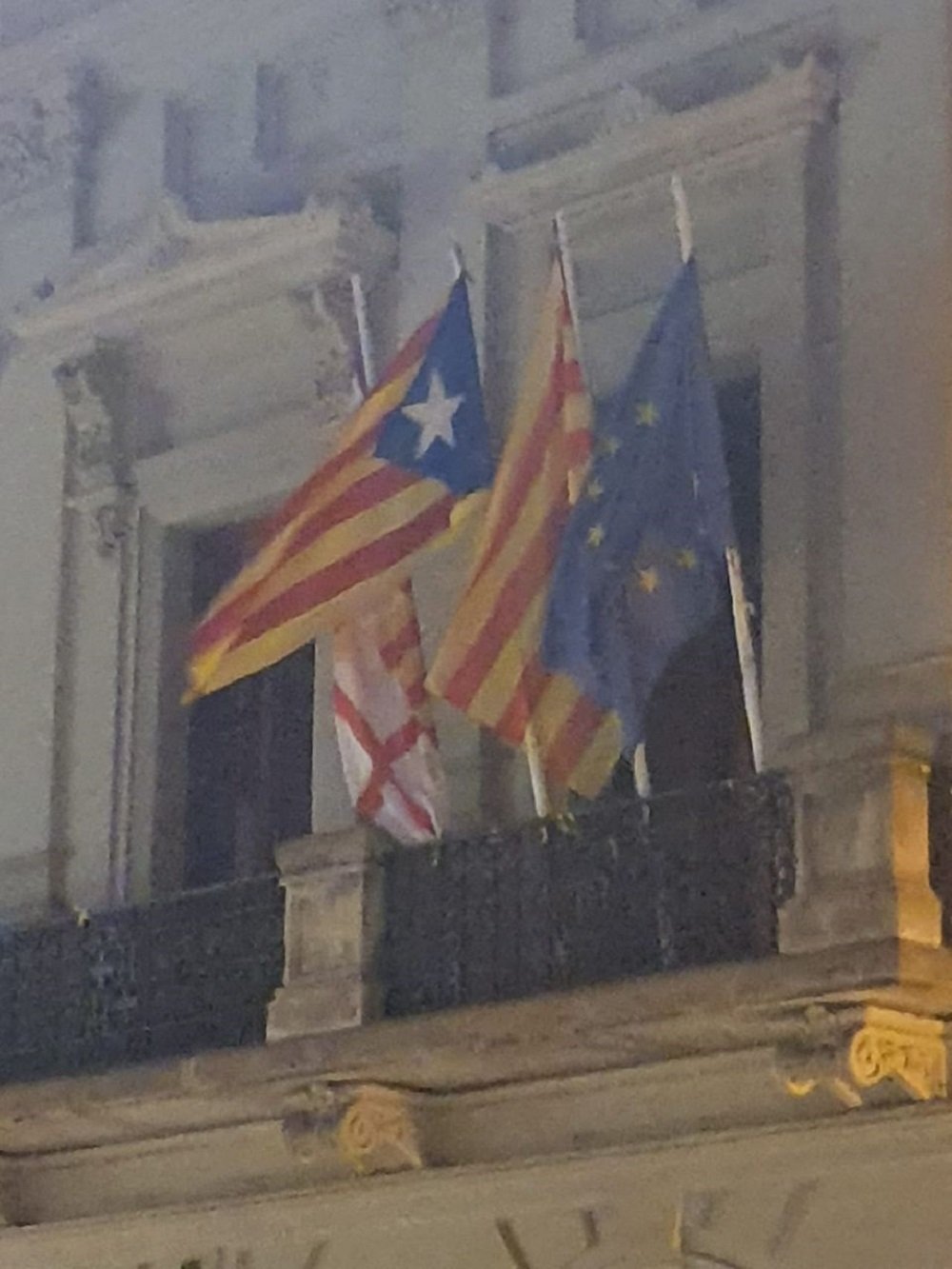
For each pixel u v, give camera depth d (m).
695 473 14.62
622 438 14.68
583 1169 14.51
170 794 18.00
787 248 15.77
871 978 12.62
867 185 15.52
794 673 15.17
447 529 15.11
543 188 16.83
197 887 17.67
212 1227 16.11
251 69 18.73
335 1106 14.60
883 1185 13.53
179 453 18.25
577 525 14.44
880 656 14.81
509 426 16.72
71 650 18.52
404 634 15.72
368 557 15.06
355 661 15.72
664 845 14.13
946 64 15.40
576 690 14.70
